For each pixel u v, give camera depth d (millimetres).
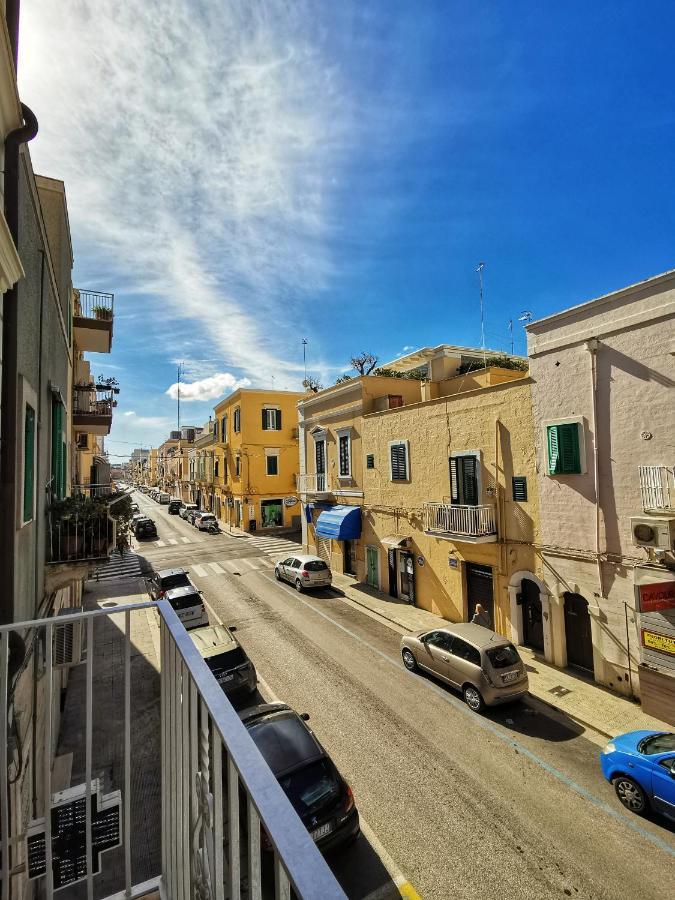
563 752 7781
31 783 4578
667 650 8555
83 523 7102
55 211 9367
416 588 15516
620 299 9602
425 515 14953
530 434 11508
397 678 10453
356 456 19078
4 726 2297
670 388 8781
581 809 6488
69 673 10617
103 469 19828
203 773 1722
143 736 8305
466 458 13508
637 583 9227
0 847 2951
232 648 9531
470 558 13250
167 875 2344
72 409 13727
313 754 6031
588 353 10141
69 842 2969
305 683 10219
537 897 5207
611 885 5328
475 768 7383
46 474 6934
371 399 18766
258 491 34406
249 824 1173
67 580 6996
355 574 19359
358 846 5898
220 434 41250
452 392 16922
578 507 10359
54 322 7891
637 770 6371
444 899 5207
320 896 863
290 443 35625
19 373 4625
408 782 7059
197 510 40625
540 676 10336
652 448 9062
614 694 9531
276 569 19875
